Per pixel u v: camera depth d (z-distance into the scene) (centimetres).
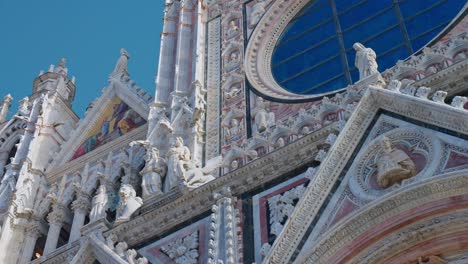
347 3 3238
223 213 2314
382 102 2197
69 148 3475
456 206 1873
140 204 2597
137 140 3117
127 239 2500
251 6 3478
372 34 3023
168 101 3166
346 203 2023
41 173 3319
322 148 2352
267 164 2411
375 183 2030
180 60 3319
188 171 2633
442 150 1972
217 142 2820
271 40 3262
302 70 3052
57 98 3822
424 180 1908
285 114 2753
